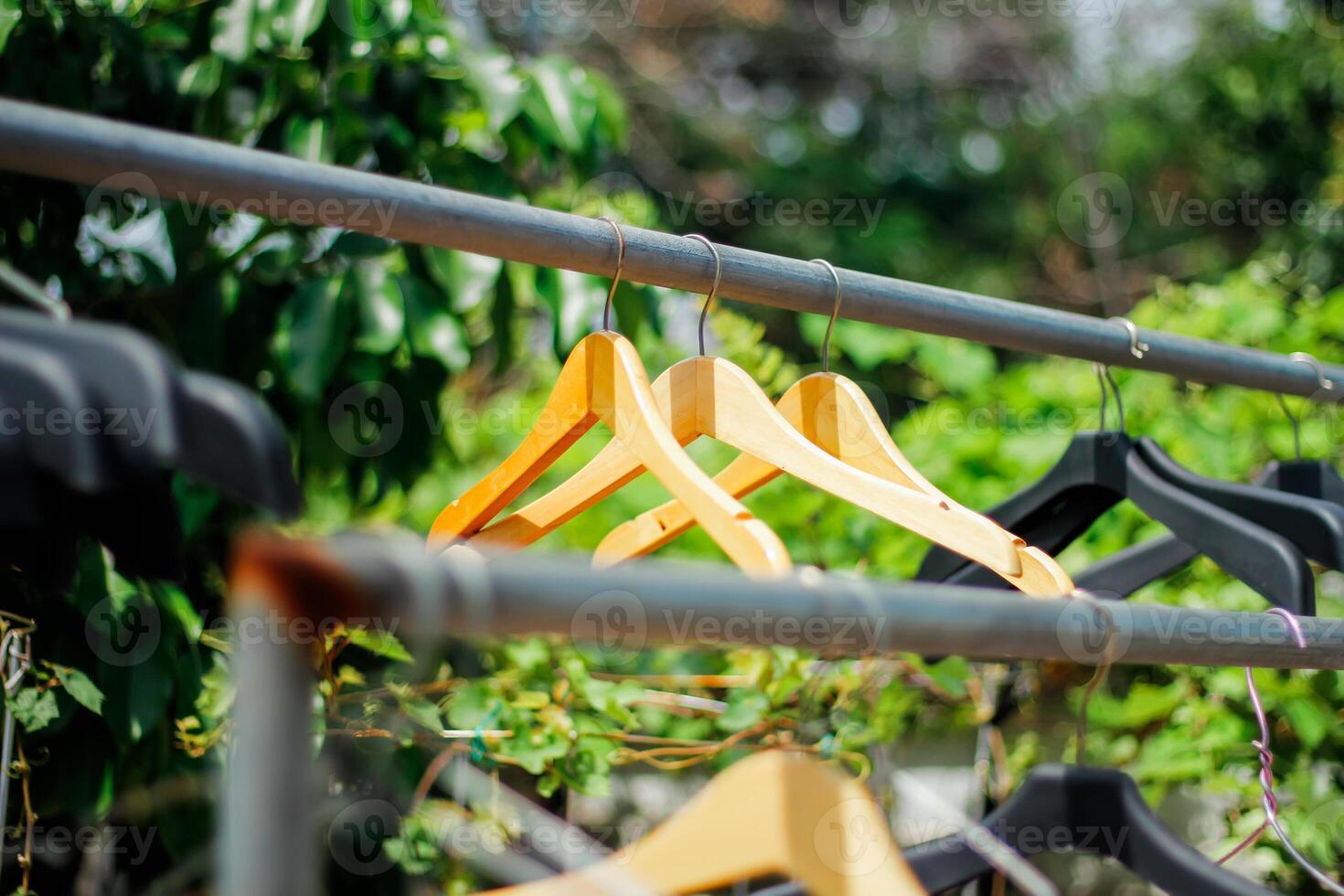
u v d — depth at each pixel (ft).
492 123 5.16
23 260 4.74
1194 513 3.37
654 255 3.08
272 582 1.43
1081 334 3.62
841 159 21.27
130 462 1.56
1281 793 5.01
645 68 19.92
